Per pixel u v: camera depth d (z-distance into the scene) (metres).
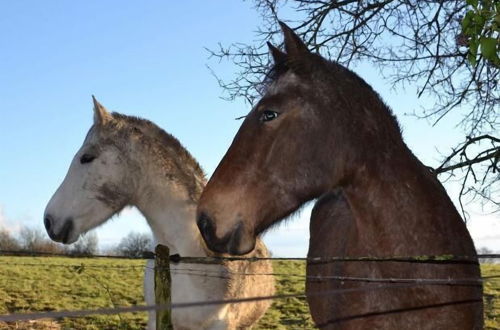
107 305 12.38
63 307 12.11
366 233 2.81
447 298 2.62
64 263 17.28
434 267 2.65
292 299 12.48
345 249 3.16
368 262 2.80
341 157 2.75
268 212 2.72
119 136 4.91
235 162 2.74
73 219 4.79
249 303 5.04
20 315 1.67
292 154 2.71
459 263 2.70
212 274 4.68
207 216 2.69
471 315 2.70
